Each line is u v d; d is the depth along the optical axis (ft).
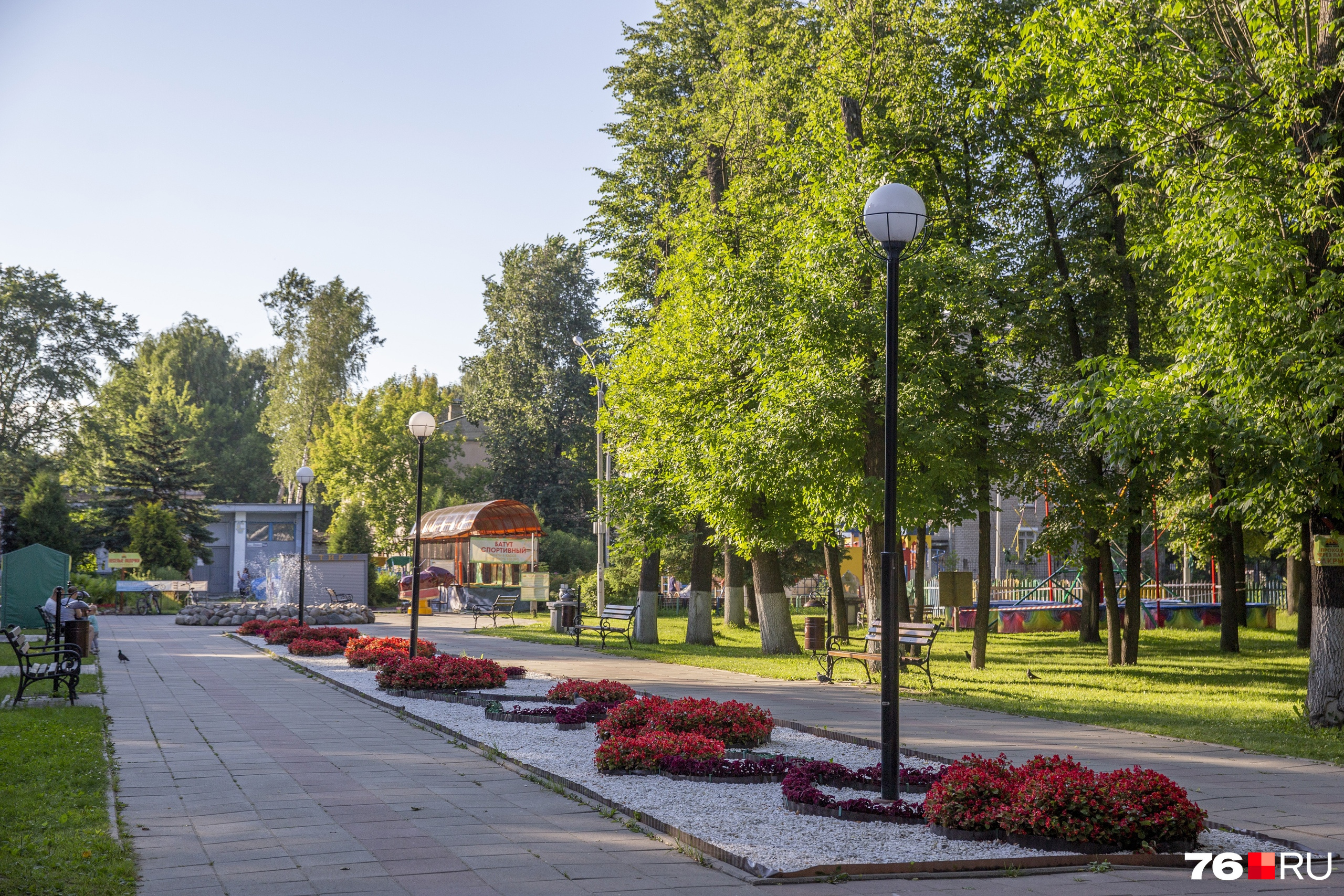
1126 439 43.93
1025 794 23.25
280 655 74.23
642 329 89.30
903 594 82.94
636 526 87.61
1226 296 42.80
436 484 218.18
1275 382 41.50
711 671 66.85
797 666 68.90
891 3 67.31
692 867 20.79
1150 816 22.76
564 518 220.43
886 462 27.22
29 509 152.35
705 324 75.82
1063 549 79.97
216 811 25.29
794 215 72.49
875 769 29.19
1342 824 25.59
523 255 237.45
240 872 19.90
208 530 188.44
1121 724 42.98
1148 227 66.44
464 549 167.12
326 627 89.20
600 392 96.58
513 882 19.52
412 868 20.34
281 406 230.68
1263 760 34.71
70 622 66.54
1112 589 73.15
